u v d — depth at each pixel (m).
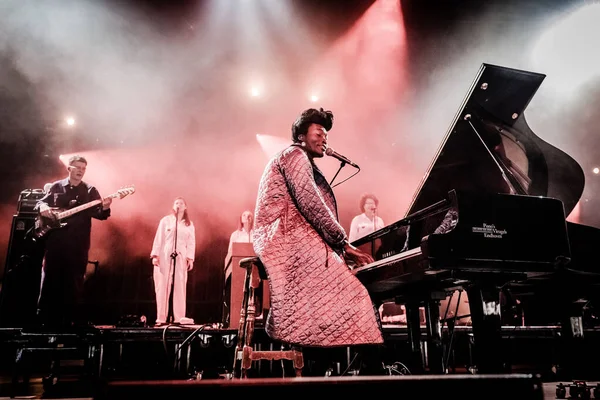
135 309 9.16
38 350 4.18
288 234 2.56
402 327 4.75
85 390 4.23
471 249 2.18
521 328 4.85
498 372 2.22
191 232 6.78
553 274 2.65
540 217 2.37
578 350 3.31
